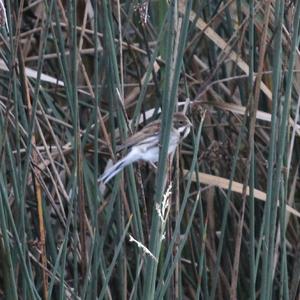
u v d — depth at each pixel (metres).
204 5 10.36
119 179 8.26
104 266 8.68
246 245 10.20
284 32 9.27
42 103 10.09
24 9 10.98
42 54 7.76
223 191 10.20
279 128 8.11
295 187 10.44
